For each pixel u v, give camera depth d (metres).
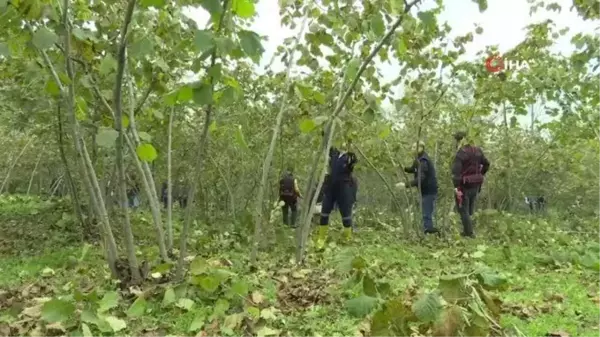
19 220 11.68
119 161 5.45
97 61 6.06
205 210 13.30
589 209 19.06
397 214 15.84
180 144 11.03
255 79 10.16
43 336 4.07
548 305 4.86
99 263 6.99
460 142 11.05
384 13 6.67
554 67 9.62
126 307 4.90
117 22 5.79
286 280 5.84
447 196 11.45
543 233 10.35
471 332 2.87
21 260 7.69
